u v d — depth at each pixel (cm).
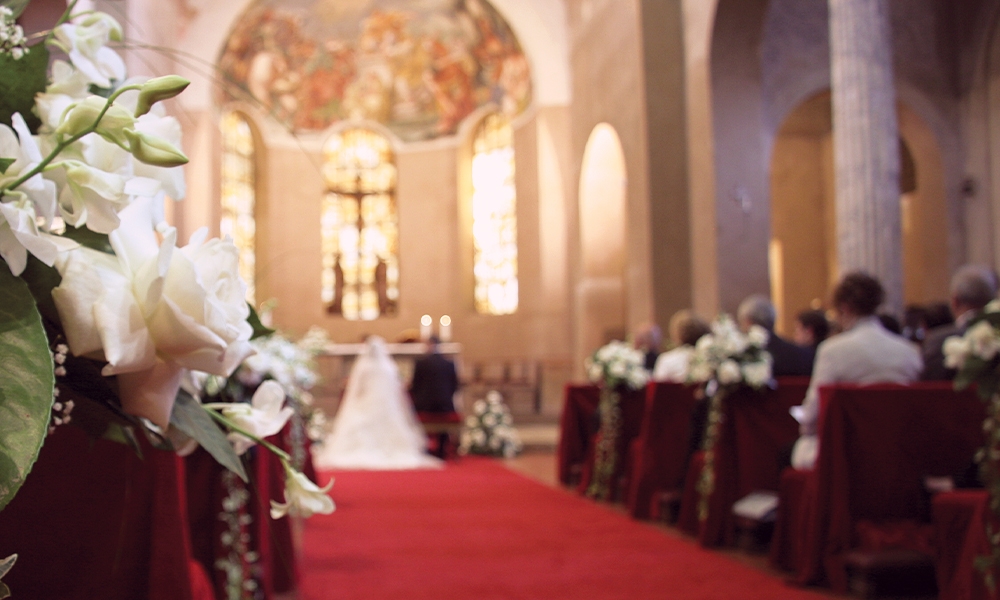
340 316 2117
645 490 707
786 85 1165
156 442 93
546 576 495
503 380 1819
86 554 158
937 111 1166
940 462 450
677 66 1209
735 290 1106
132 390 78
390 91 2122
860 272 488
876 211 862
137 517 168
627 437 811
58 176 73
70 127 67
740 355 563
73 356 81
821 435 454
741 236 1114
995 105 1140
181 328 73
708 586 466
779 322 1705
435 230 2114
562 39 1733
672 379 724
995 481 325
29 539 156
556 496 862
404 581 484
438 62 2059
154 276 73
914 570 428
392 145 2148
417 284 2116
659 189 1193
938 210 1167
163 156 66
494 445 1348
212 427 87
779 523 504
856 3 878
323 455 1197
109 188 70
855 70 876
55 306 78
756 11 1119
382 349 1227
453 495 870
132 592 168
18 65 84
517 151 1894
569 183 1750
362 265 2147
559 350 1762
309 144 2103
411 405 1282
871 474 449
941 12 1175
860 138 870
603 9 1409
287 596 435
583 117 1541
